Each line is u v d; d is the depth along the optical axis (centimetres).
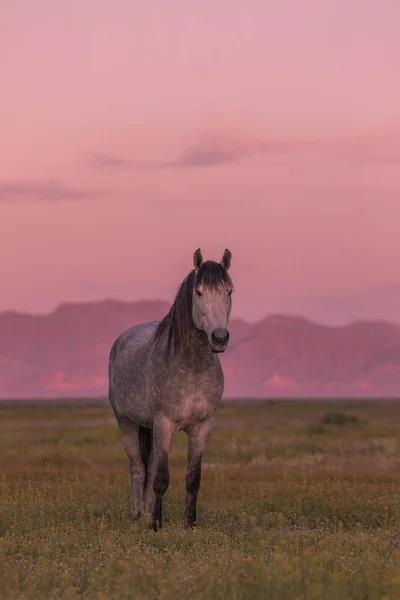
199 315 1170
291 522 1296
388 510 1323
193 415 1229
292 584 696
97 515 1379
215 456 3136
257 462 2783
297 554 892
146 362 1294
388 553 888
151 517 1227
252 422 7956
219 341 1130
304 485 1683
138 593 716
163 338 1259
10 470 2333
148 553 932
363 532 1090
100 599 654
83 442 4016
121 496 1545
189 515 1230
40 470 2336
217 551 934
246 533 1124
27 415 9625
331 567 814
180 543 1045
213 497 1597
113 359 1514
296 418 9550
